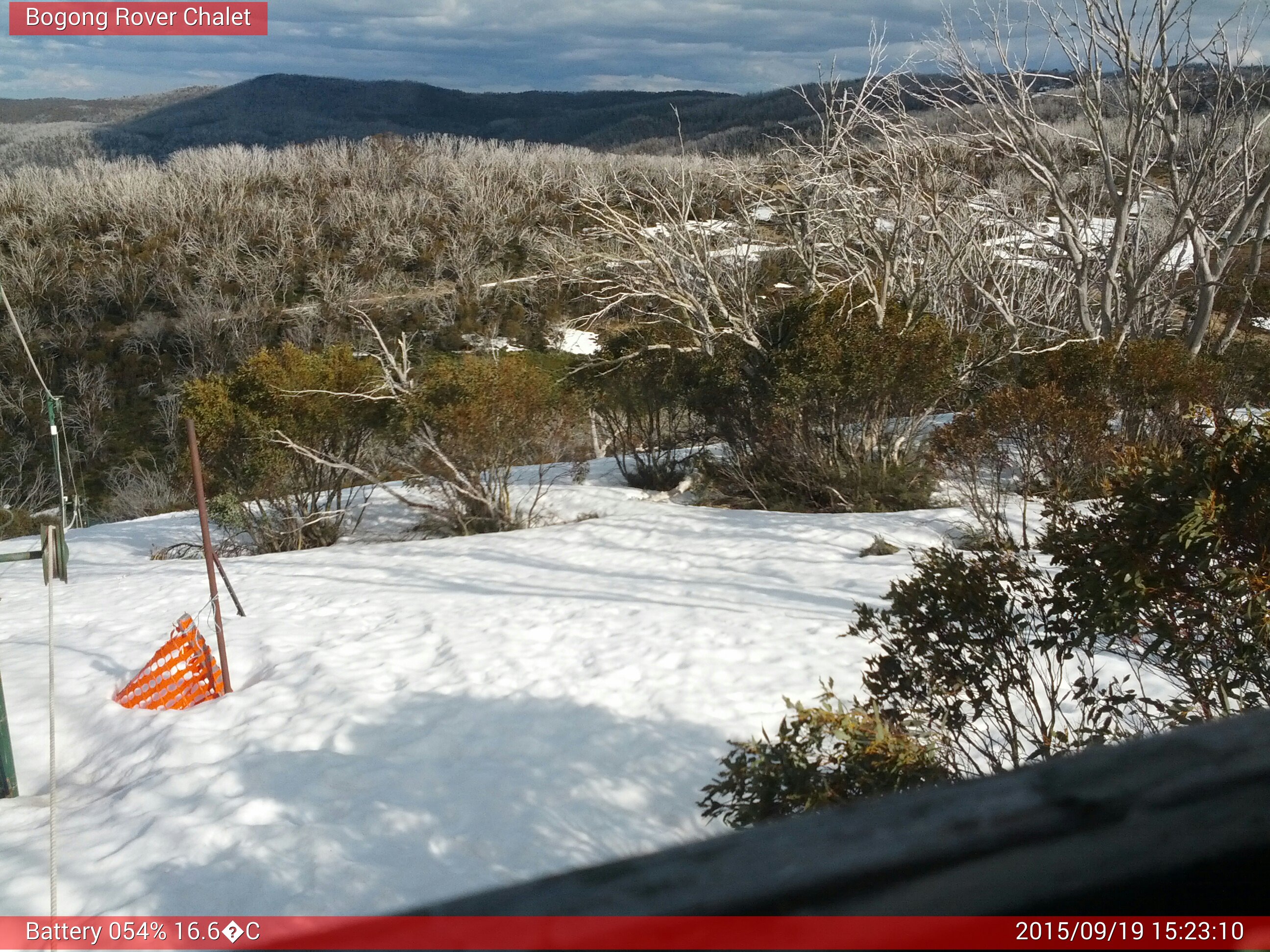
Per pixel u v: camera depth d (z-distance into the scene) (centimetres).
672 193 1838
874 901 68
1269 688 342
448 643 799
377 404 1545
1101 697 402
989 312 2036
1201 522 329
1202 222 1762
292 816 506
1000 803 81
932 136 1745
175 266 4972
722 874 70
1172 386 1252
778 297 1806
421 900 420
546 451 1567
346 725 627
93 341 4475
